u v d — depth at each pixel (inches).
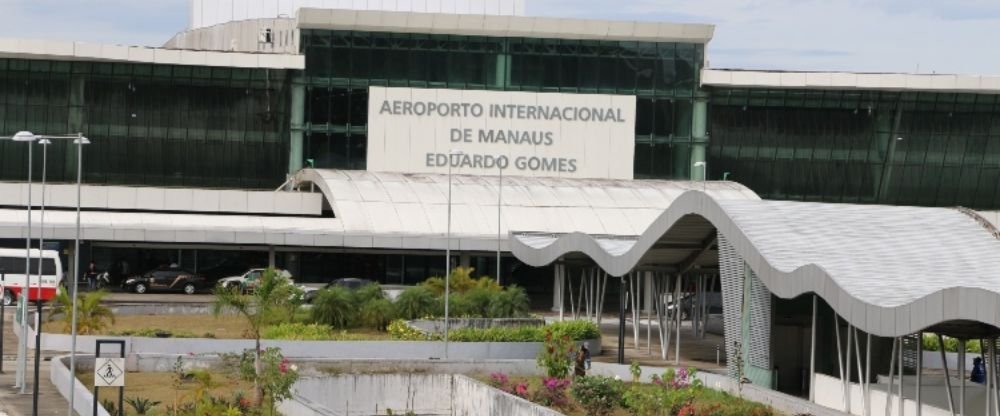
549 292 3860.7
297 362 1950.1
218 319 2787.9
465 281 3129.9
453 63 4126.5
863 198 4303.6
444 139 4119.1
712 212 2037.4
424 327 2645.2
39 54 3890.3
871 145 4274.1
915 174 4288.9
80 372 1956.2
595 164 4170.8
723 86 4190.5
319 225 3582.7
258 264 3782.0
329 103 4111.7
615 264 2297.0
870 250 1886.1
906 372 2057.1
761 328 1967.3
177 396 1745.8
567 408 1756.9
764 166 4271.7
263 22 4340.6
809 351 2003.0
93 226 3479.3
